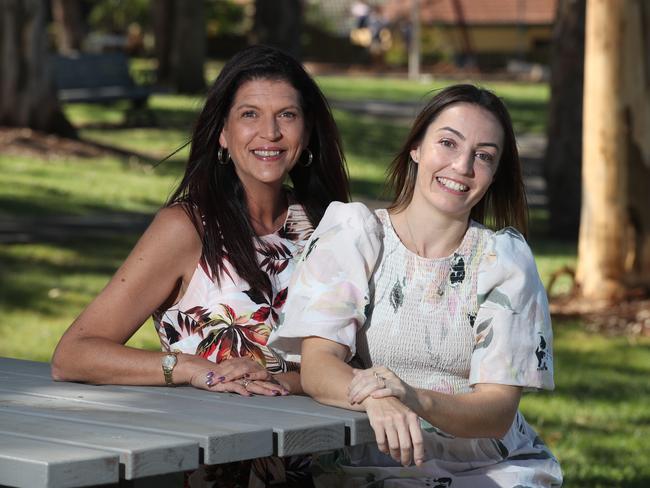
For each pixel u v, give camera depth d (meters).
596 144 10.61
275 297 3.82
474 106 3.44
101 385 3.55
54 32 45.25
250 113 3.91
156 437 2.74
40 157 16.62
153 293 3.71
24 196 14.02
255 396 3.41
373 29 47.88
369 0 49.50
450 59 47.47
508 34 47.16
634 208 10.56
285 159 3.94
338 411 3.16
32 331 8.50
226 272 3.77
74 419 2.97
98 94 21.09
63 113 18.19
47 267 10.55
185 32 28.20
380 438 3.00
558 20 14.98
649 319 10.13
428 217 3.45
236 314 3.76
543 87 40.75
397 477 3.44
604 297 10.58
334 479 3.55
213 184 3.88
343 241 3.40
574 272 10.94
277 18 25.28
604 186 10.58
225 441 2.78
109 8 47.81
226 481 3.83
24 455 2.54
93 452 2.58
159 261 3.71
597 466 6.40
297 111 3.95
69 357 3.55
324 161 4.12
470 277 3.43
